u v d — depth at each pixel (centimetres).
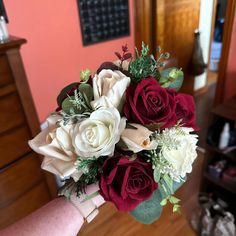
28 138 106
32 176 113
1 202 106
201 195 138
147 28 167
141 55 43
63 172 36
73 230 44
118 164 35
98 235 81
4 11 116
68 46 143
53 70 142
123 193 35
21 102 99
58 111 43
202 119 203
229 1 125
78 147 35
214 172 130
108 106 37
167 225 106
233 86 143
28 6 122
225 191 136
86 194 41
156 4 158
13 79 94
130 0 156
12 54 91
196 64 207
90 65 156
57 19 133
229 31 130
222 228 111
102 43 155
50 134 38
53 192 126
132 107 36
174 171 38
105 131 35
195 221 122
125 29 162
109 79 38
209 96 241
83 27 143
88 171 38
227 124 120
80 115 38
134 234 90
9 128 99
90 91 40
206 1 192
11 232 42
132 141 35
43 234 42
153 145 36
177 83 45
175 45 185
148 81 38
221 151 122
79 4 137
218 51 266
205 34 210
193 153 41
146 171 37
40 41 132
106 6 147
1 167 102
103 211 86
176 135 38
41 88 142
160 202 41
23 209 115
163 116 37
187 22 185
